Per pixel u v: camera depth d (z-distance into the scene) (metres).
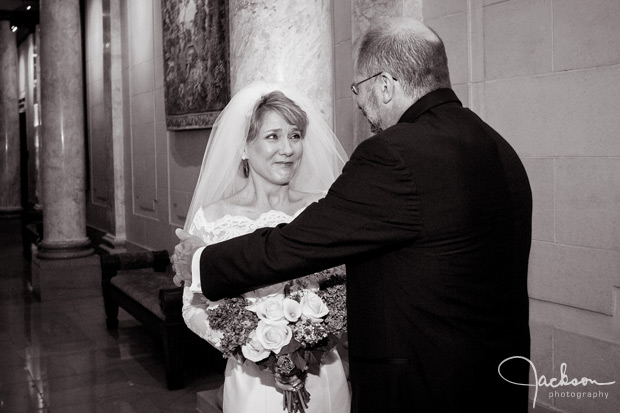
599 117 3.17
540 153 3.47
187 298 2.31
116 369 5.25
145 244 8.95
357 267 1.79
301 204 2.43
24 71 19.17
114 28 9.66
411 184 1.65
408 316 1.69
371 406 1.77
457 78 3.91
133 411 4.36
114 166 9.77
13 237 14.83
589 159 3.22
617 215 3.10
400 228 1.66
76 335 6.30
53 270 8.09
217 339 2.21
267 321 2.08
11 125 17.12
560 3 3.32
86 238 8.60
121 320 6.88
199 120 6.92
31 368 5.29
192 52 6.99
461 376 1.67
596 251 3.20
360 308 1.78
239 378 2.27
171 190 8.04
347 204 1.69
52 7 8.47
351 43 4.66
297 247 1.72
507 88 3.64
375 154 1.68
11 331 6.48
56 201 8.41
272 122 2.26
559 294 3.40
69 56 8.53
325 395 2.29
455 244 1.66
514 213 1.76
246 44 3.54
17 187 17.36
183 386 4.80
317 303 2.16
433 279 1.66
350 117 4.75
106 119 9.99
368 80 1.87
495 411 1.73
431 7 4.05
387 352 1.72
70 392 4.73
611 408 3.15
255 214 2.32
